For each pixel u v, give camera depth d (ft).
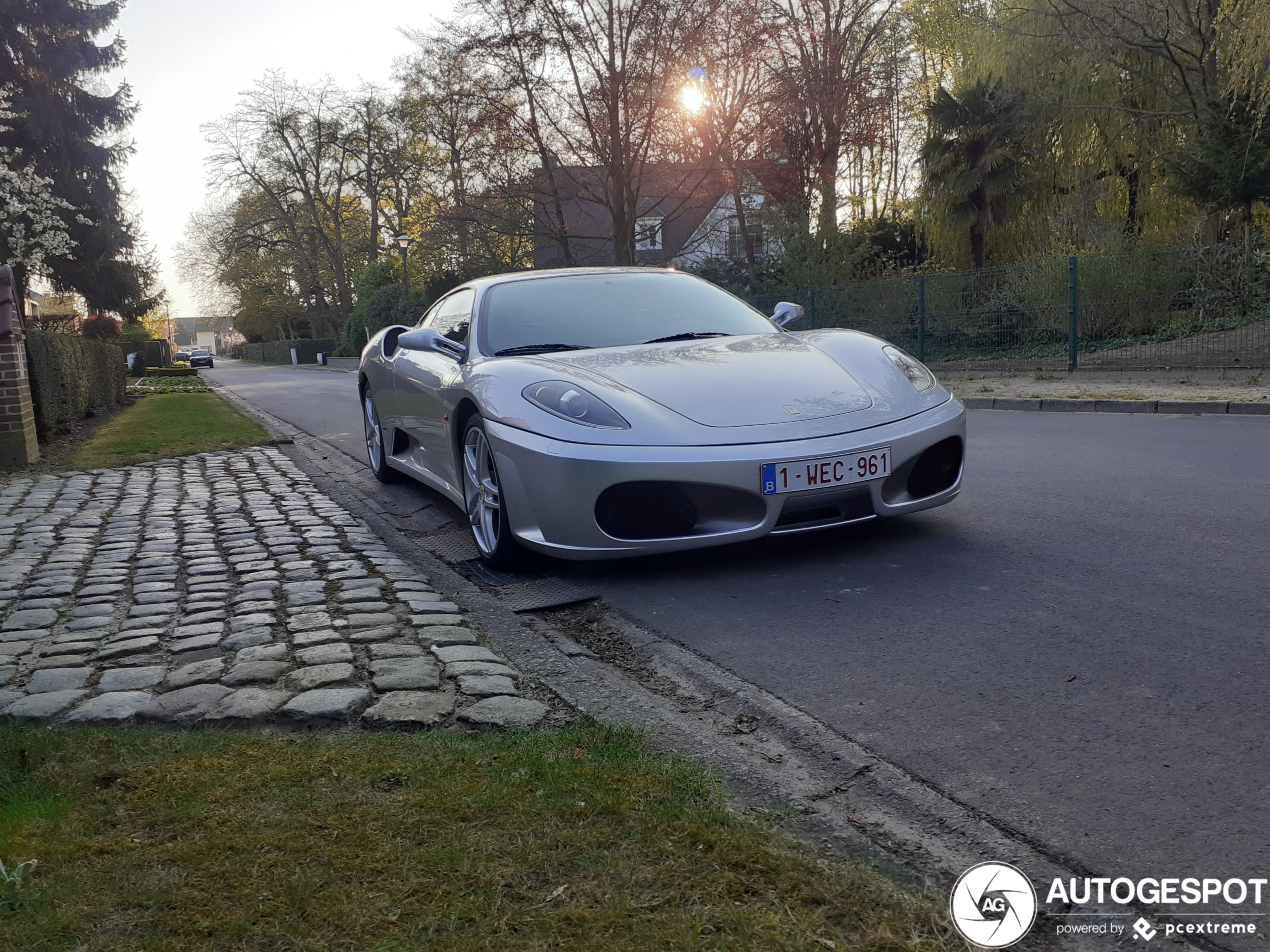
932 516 15.37
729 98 76.18
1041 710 7.98
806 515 12.30
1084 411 33.30
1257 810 6.24
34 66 112.06
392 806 6.21
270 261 173.27
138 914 5.02
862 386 13.32
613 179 72.95
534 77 70.33
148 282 121.90
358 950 4.70
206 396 68.85
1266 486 16.30
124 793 6.54
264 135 150.92
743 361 13.82
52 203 83.15
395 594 12.34
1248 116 50.37
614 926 4.88
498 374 13.91
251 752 7.23
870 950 4.79
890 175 101.86
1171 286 44.16
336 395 60.13
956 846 6.02
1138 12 61.77
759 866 5.47
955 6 74.95
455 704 8.48
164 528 17.49
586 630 11.05
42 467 27.04
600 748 7.27
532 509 12.58
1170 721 7.61
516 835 5.79
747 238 79.00
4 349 27.07
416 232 147.54
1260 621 9.71
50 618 11.94
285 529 16.98
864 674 9.06
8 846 5.76
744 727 8.09
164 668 9.87
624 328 15.67
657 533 12.21
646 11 67.31
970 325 49.93
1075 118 67.10
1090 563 12.21
